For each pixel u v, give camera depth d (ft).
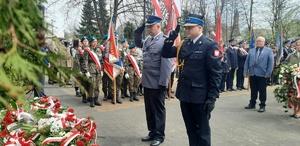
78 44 25.84
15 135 7.47
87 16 68.18
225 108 23.11
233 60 33.01
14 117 8.27
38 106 9.70
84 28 68.69
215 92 10.99
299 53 24.07
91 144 8.30
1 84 2.33
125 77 25.30
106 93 25.61
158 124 14.02
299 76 18.80
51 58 2.64
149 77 13.79
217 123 18.38
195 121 12.14
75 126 8.33
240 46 37.63
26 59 2.57
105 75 25.05
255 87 22.56
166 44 12.51
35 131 7.73
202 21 11.45
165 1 21.38
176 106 23.22
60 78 2.87
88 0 54.03
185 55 11.63
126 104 24.08
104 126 17.26
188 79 11.41
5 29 2.42
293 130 17.16
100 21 55.88
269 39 66.80
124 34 62.80
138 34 15.96
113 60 23.02
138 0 52.95
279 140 15.33
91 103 22.59
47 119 8.38
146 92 14.24
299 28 67.87
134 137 15.29
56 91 29.43
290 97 19.47
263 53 21.56
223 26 88.28
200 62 11.19
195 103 11.27
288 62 24.71
